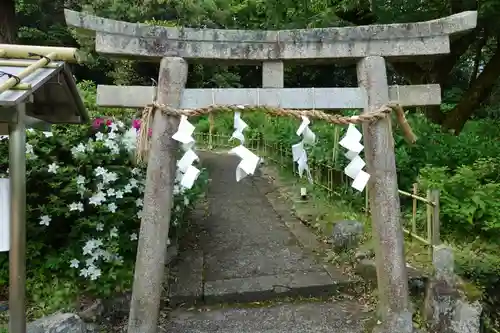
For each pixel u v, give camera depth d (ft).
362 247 13.88
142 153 9.32
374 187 9.83
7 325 9.16
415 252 13.57
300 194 20.40
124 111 16.79
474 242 14.30
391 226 9.73
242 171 8.71
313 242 15.29
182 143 9.77
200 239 15.57
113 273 10.77
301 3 19.72
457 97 37.63
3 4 25.43
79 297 10.47
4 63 8.18
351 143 9.02
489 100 36.88
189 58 9.64
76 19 8.89
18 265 7.41
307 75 47.75
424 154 18.33
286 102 9.73
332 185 19.75
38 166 11.18
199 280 12.32
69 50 8.91
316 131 21.91
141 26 9.39
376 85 9.77
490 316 11.71
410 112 24.89
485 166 16.89
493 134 25.84
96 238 11.03
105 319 10.38
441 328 10.18
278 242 15.31
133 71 30.91
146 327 9.26
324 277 12.50
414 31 9.84
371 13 21.67
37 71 7.96
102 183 11.25
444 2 19.72
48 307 9.91
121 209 11.65
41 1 37.68
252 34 9.76
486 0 18.53
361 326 10.41
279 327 10.42
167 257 13.32
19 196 7.40
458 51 24.44
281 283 12.13
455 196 15.10
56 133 11.83
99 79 41.37
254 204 19.79
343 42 9.82
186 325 10.53
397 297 9.65
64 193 11.00
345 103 9.85
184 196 13.74
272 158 27.86
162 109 9.29
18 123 7.38
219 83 36.29
